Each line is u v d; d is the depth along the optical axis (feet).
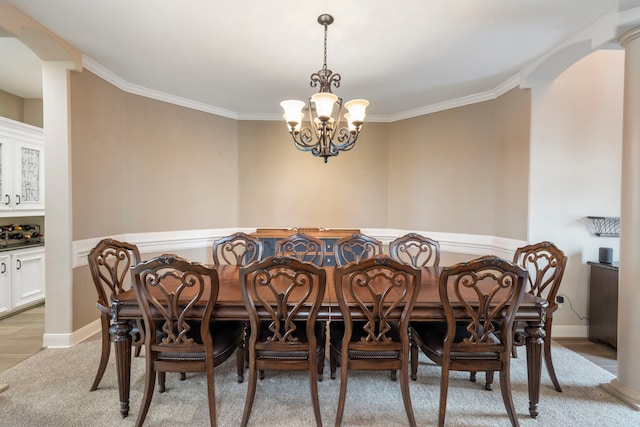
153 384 5.70
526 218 10.03
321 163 14.34
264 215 14.32
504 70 9.75
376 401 6.57
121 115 10.74
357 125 6.87
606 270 9.22
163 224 12.02
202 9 6.76
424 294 6.30
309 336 5.60
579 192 9.90
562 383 7.29
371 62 9.20
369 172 14.44
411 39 7.93
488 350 5.68
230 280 7.29
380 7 6.64
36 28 7.29
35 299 12.22
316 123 7.85
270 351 5.70
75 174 8.95
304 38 7.94
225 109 13.67
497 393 6.88
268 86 11.11
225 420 5.94
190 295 6.09
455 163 12.47
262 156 14.26
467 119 12.14
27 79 11.18
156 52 8.72
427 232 13.29
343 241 9.52
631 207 6.64
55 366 7.80
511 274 5.40
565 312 10.02
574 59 8.61
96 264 6.73
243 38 7.96
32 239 13.02
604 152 9.90
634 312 6.57
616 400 6.64
